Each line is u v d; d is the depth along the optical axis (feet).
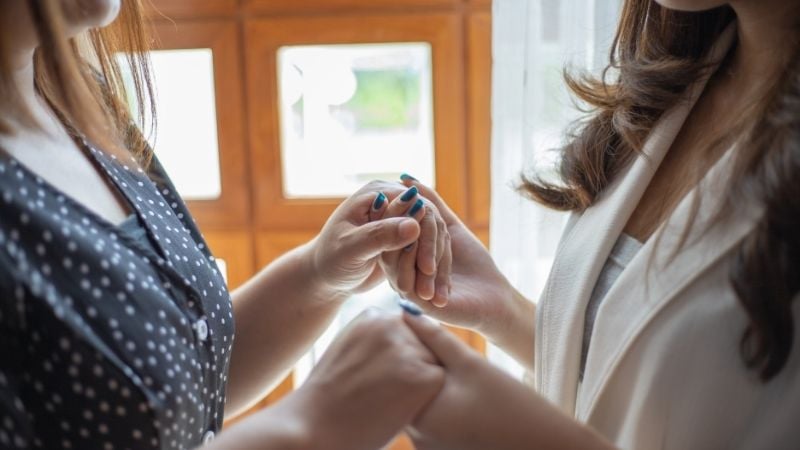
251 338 3.16
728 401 1.95
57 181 2.28
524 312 3.07
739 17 2.34
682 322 2.05
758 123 2.00
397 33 5.20
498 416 1.88
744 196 1.97
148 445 2.17
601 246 2.54
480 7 5.13
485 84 5.20
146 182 2.71
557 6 4.56
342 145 5.46
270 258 5.58
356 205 3.04
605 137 2.80
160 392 2.18
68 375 2.05
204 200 5.54
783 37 2.23
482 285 3.03
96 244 2.16
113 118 2.86
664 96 2.61
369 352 2.02
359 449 1.89
